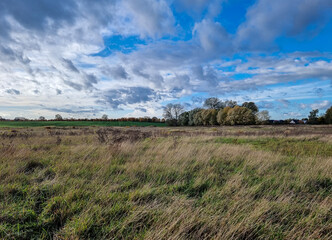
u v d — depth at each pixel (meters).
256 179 4.38
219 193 3.50
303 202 3.19
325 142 12.02
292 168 5.32
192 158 6.17
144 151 7.71
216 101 93.19
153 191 3.56
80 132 19.23
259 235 2.39
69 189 3.40
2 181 3.68
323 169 4.90
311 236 2.31
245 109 65.94
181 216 2.59
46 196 3.23
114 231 2.41
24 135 14.13
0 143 9.41
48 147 8.49
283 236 2.38
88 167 4.98
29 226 2.42
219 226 2.50
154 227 2.46
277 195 3.41
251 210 2.84
